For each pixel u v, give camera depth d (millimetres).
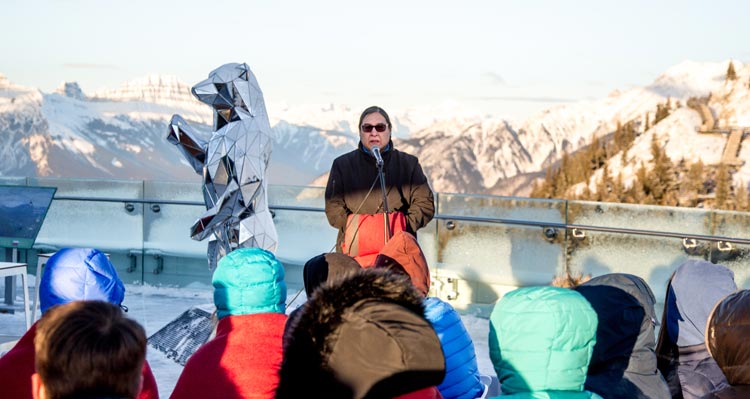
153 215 7711
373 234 4250
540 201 6730
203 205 7547
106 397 1688
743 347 1912
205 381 2469
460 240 6984
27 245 6727
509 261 6848
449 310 2764
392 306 1510
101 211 7832
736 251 6137
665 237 6371
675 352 3195
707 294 3105
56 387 1687
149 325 6293
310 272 3236
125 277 7797
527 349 2135
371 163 4520
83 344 1670
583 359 2170
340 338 1471
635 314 2783
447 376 2693
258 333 2559
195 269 7621
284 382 1511
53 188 6902
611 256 6559
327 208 4559
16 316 6410
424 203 4535
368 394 1445
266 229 5266
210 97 5074
